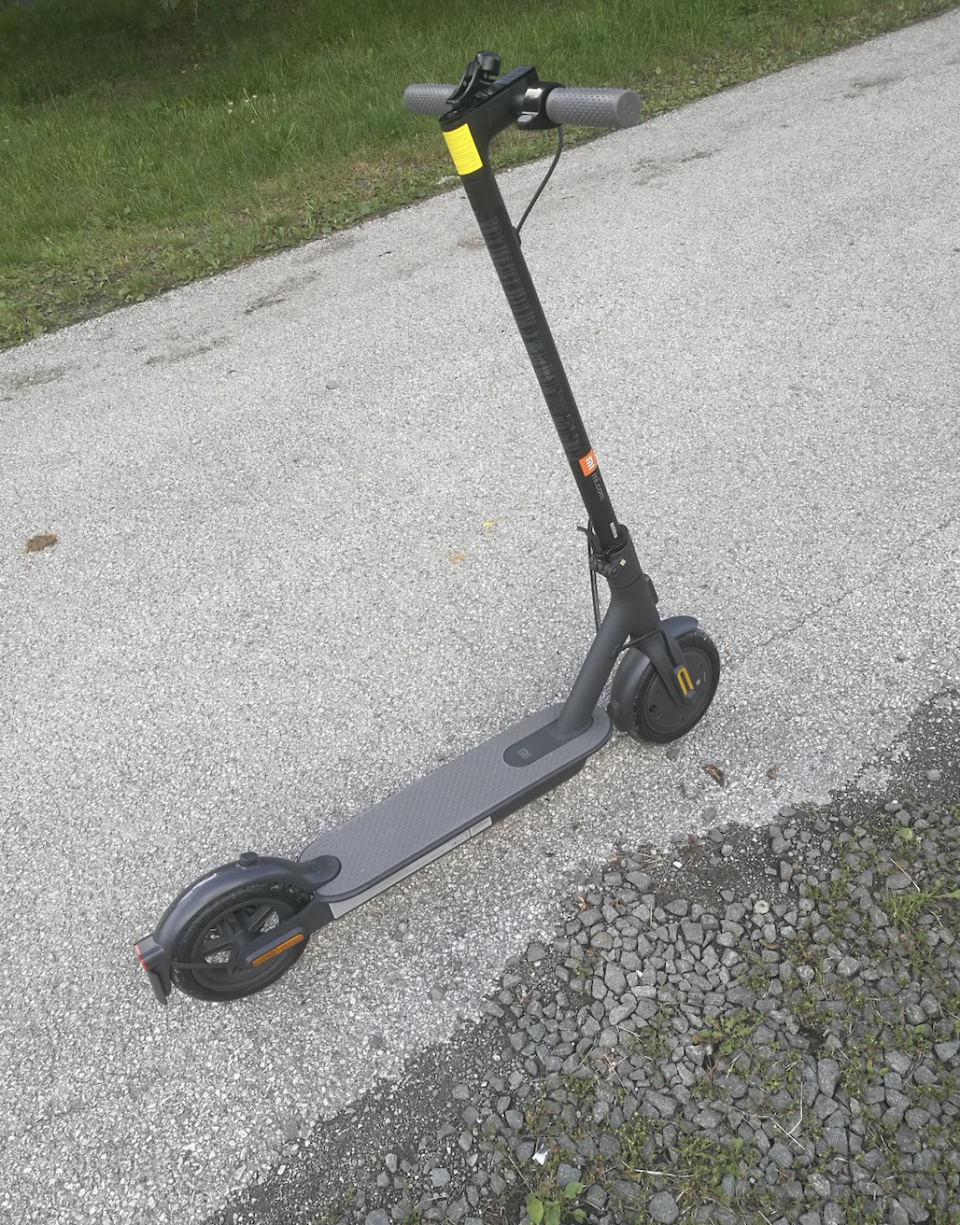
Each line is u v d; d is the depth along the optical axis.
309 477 4.39
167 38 11.26
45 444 4.86
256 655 3.53
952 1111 2.05
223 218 7.02
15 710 3.45
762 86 8.05
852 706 3.03
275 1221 2.08
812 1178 1.98
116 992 2.57
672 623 2.76
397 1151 2.15
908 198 5.96
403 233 6.54
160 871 2.86
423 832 2.52
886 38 8.67
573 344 5.05
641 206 6.36
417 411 4.73
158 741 3.27
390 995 2.46
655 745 2.99
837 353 4.68
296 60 9.75
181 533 4.16
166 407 5.03
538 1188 2.03
